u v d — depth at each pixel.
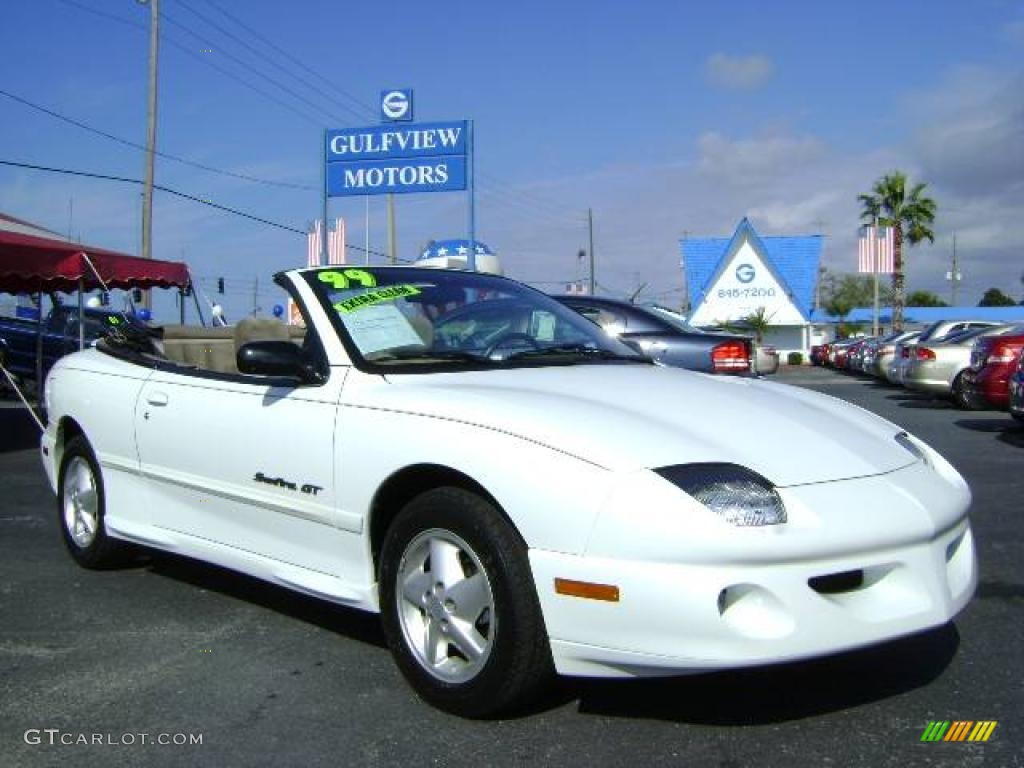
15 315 19.23
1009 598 4.61
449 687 3.32
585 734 3.20
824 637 2.93
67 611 4.63
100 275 10.62
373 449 3.59
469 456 3.27
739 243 53.25
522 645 3.12
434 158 17.73
